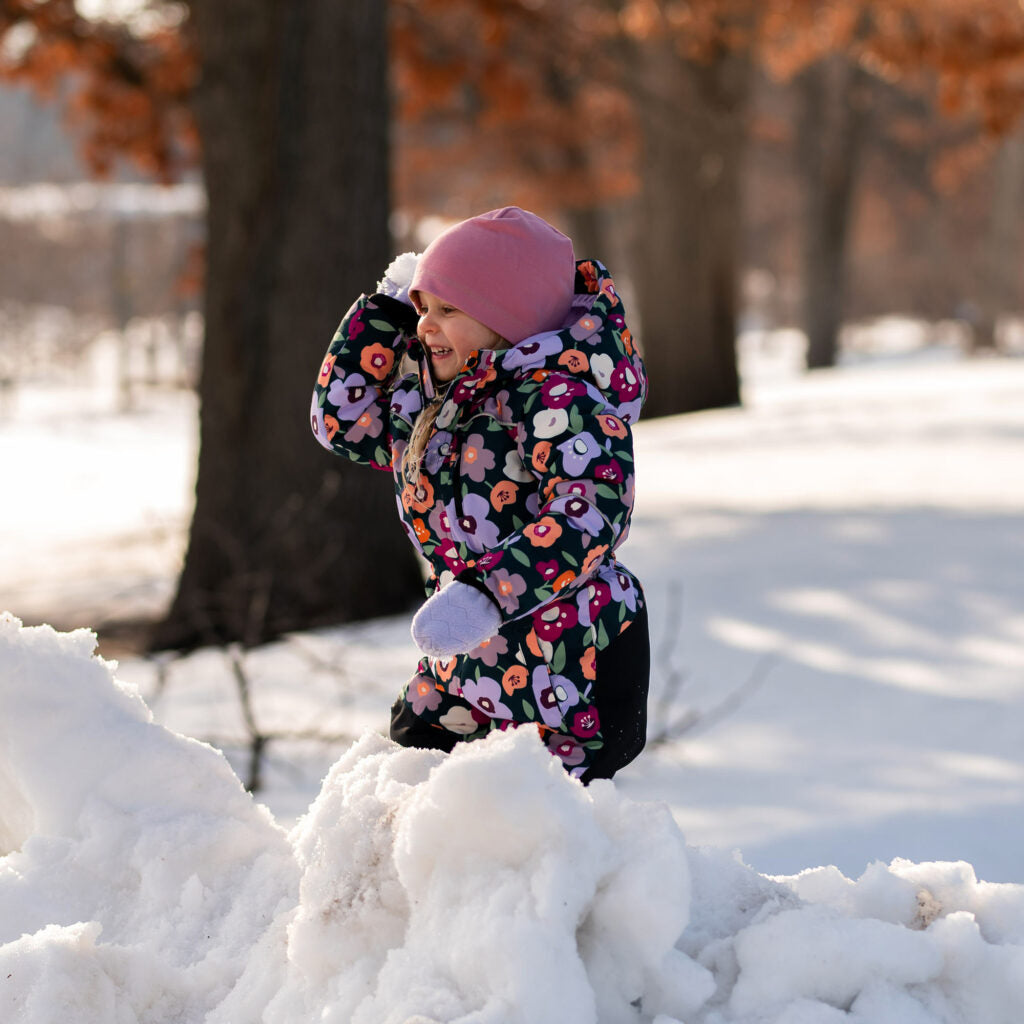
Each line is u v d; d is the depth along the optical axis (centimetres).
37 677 379
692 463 2119
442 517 338
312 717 822
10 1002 303
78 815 368
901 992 280
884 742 705
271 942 315
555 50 2628
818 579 1129
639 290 3075
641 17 2503
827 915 288
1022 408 2528
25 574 1678
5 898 350
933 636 935
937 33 2309
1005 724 716
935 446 2069
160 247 7150
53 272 7325
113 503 2584
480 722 347
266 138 1149
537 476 324
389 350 370
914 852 490
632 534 1430
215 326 1177
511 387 329
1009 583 1067
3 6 1809
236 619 1124
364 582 1177
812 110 5209
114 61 1897
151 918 345
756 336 10162
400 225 4566
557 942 263
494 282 338
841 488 1709
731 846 517
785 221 7925
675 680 795
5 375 6606
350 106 1155
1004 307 5903
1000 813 530
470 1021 253
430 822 280
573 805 277
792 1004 275
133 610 1399
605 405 323
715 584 1145
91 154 2094
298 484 1170
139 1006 313
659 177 2977
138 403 6031
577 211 3775
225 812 374
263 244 1160
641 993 278
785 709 786
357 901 293
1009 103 2384
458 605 296
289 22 1142
